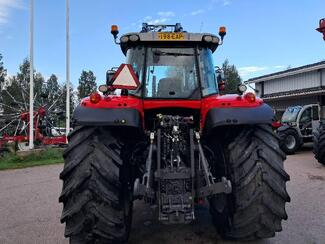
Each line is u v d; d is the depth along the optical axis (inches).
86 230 126.1
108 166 128.1
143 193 124.1
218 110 133.8
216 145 149.3
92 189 125.0
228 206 138.9
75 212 123.8
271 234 134.6
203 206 202.7
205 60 158.9
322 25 704.4
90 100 134.6
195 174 133.4
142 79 156.3
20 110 587.2
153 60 158.2
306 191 246.7
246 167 132.0
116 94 155.0
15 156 464.1
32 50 514.9
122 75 135.9
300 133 512.4
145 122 157.9
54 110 596.1
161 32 156.3
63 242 156.8
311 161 418.9
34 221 189.6
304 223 173.3
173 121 142.2
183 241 153.0
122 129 142.9
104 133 134.4
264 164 131.8
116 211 127.2
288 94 887.7
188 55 158.7
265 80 1043.3
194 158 137.9
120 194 130.5
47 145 544.7
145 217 186.9
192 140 136.6
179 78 156.7
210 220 179.0
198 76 156.1
